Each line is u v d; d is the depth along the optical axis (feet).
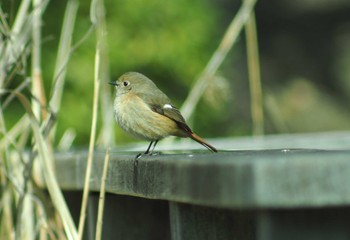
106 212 27.22
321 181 15.02
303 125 116.67
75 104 59.11
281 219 15.52
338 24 125.29
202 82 36.27
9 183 29.94
